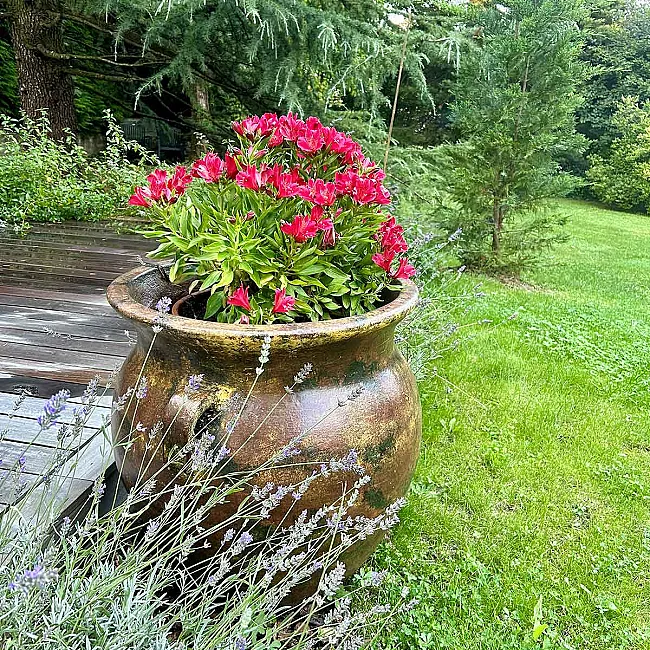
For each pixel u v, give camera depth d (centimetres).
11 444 175
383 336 139
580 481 251
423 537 207
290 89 600
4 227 486
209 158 155
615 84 1605
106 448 175
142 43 667
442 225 638
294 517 131
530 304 537
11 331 279
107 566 114
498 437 282
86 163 606
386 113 939
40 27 623
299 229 136
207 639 111
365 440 133
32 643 95
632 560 205
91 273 379
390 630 163
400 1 618
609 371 376
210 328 119
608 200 1485
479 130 632
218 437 125
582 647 168
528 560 201
